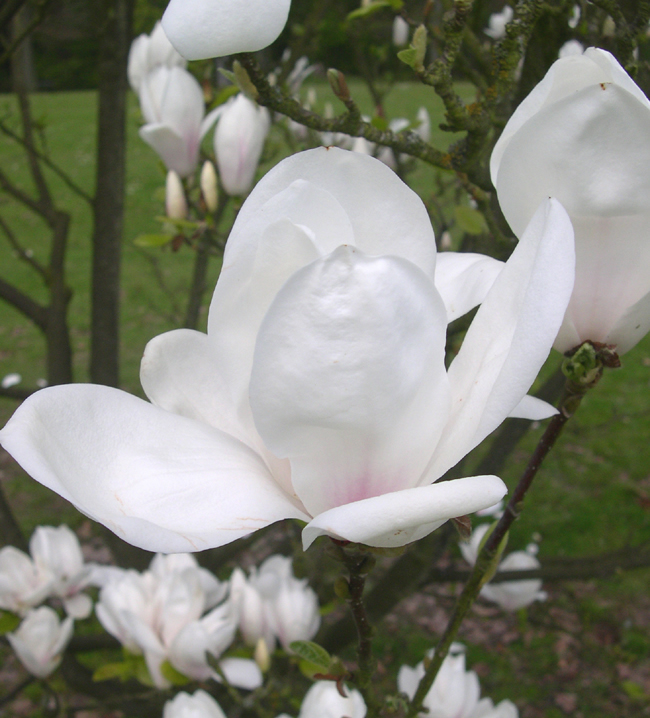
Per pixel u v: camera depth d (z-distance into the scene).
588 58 0.44
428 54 0.99
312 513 0.44
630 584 1.96
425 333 0.39
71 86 8.00
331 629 1.13
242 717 1.07
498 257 0.70
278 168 0.44
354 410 0.39
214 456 0.45
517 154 0.45
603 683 1.67
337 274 0.36
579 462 2.34
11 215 4.30
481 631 1.86
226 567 1.74
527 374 0.36
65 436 0.43
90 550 2.03
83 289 3.45
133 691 1.23
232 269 0.44
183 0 0.46
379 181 0.44
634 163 0.44
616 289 0.48
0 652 1.74
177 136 0.97
